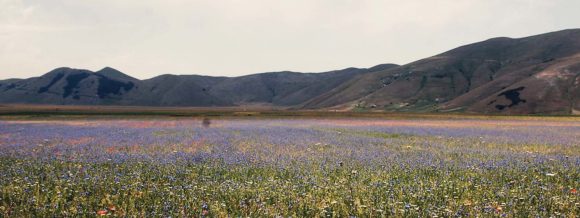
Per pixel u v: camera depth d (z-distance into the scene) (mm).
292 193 10781
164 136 31141
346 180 12734
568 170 14977
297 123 59844
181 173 13867
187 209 9344
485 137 32281
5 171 13891
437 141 27922
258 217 8914
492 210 9289
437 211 9188
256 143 25203
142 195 10719
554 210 9562
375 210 9273
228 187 11586
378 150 21266
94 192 11148
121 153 19203
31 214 8805
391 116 98000
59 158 17500
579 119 81500
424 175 13961
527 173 14383
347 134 34656
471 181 12648
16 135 32125
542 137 32406
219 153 19188
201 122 62000
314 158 17609
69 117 82312
